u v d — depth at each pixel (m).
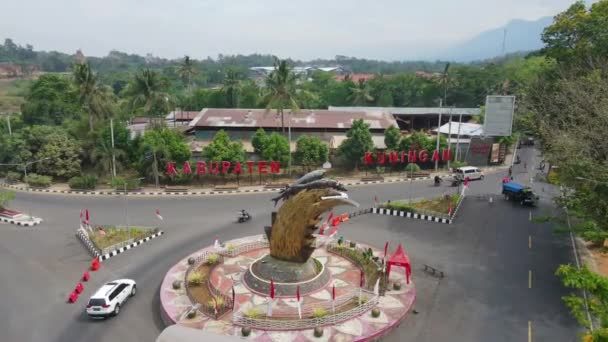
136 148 66.75
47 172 65.62
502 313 28.58
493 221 46.78
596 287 19.70
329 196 29.64
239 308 28.59
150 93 72.25
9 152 67.75
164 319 28.14
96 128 68.50
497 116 55.59
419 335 26.34
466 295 30.98
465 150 76.69
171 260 37.41
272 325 26.30
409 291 31.05
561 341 25.53
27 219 48.25
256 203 54.25
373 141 71.25
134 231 43.06
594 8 49.12
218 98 114.81
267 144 63.94
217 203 54.44
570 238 41.72
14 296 31.50
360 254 36.69
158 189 60.94
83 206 53.91
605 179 30.33
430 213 47.19
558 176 37.56
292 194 30.56
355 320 27.39
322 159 65.00
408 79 131.62
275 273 31.05
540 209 50.88
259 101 68.38
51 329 27.19
